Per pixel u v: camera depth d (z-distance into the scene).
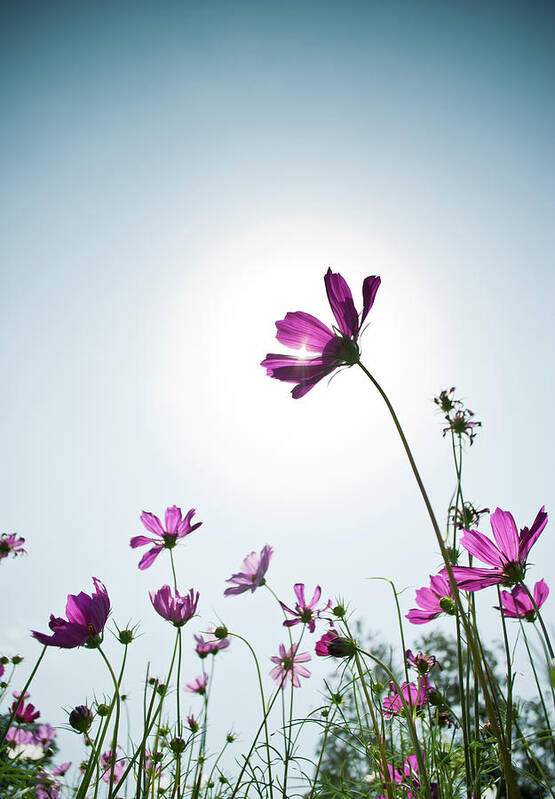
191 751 0.62
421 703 0.53
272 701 0.58
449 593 0.53
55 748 0.60
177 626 0.56
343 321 0.44
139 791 0.46
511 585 0.39
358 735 0.53
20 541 1.29
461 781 0.48
